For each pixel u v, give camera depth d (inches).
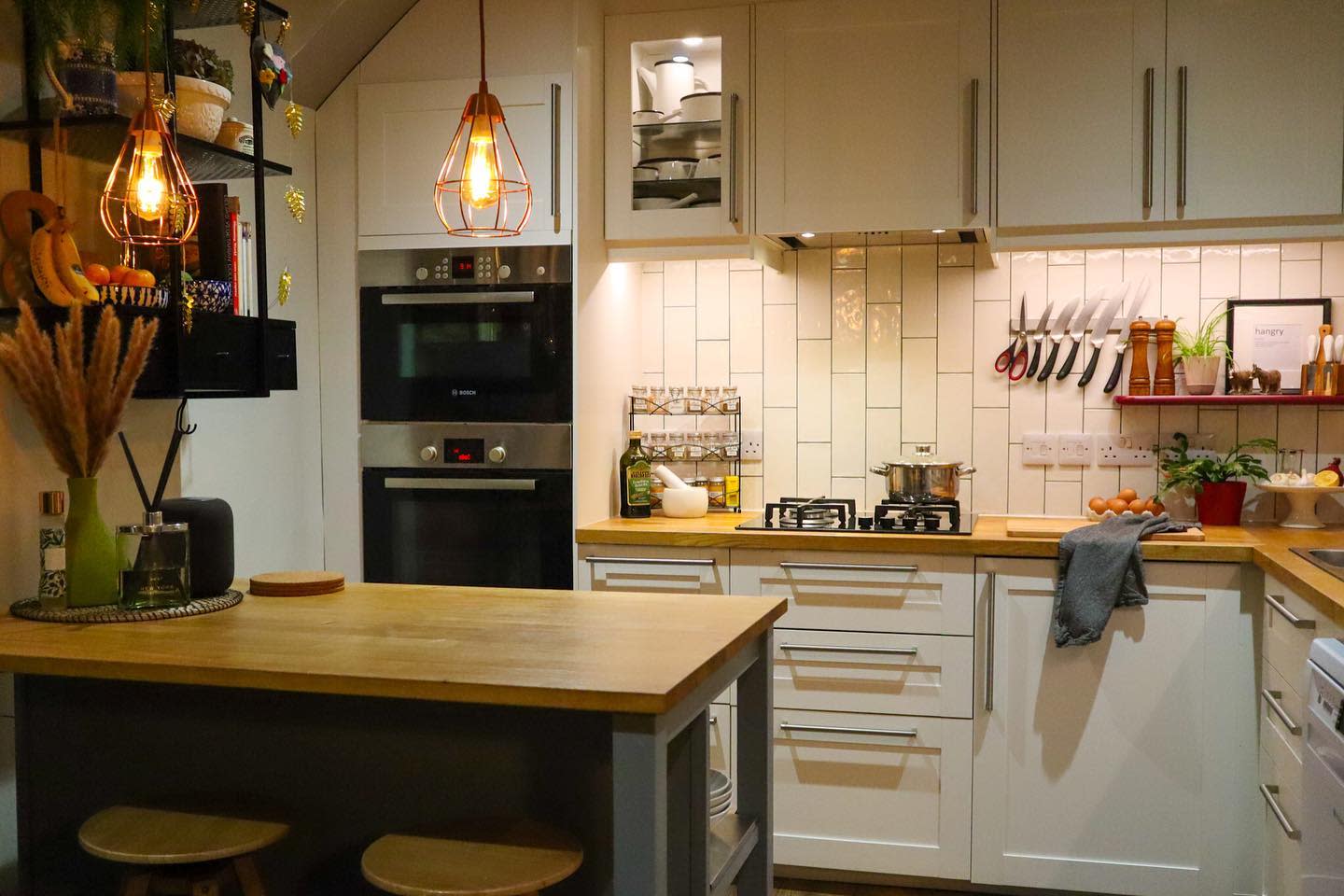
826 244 159.6
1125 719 129.3
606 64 147.6
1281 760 114.5
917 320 158.7
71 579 94.0
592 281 145.0
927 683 134.0
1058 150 135.1
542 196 139.7
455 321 142.9
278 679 74.1
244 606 97.7
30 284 100.4
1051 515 155.1
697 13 144.1
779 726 137.9
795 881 140.4
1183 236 133.3
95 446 94.4
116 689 91.7
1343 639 92.4
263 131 128.7
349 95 145.3
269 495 137.4
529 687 69.2
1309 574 105.6
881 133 139.3
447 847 75.1
